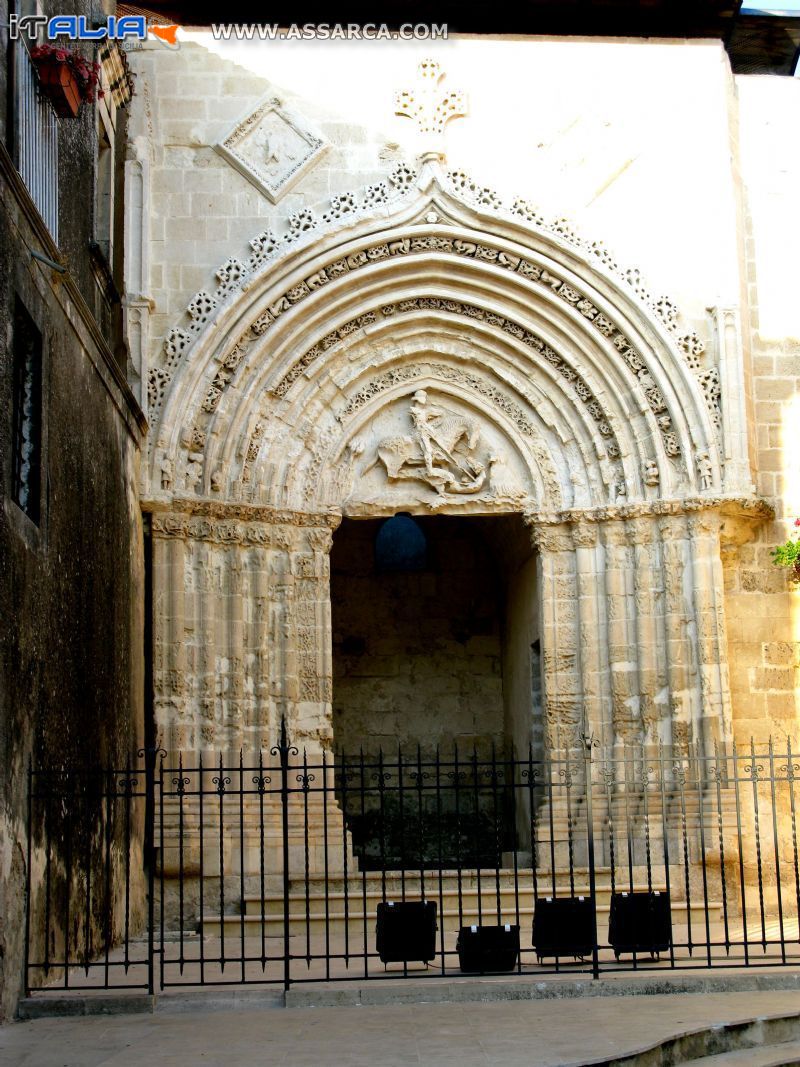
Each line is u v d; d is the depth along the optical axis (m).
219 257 21.25
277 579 21.34
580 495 21.86
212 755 20.28
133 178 21.09
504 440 22.28
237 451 21.11
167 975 14.27
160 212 21.28
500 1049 10.65
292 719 20.97
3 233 12.60
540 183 21.77
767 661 21.34
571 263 21.58
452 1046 10.80
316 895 19.52
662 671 21.19
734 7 22.25
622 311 21.55
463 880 20.30
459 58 22.02
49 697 14.03
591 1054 10.38
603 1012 12.20
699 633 20.89
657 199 21.84
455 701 27.02
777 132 22.83
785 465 21.88
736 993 13.13
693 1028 11.41
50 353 14.59
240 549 21.05
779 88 22.95
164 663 20.25
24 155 14.23
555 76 22.06
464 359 22.14
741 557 21.64
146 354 20.67
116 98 20.88
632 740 21.17
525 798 23.92
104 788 16.55
